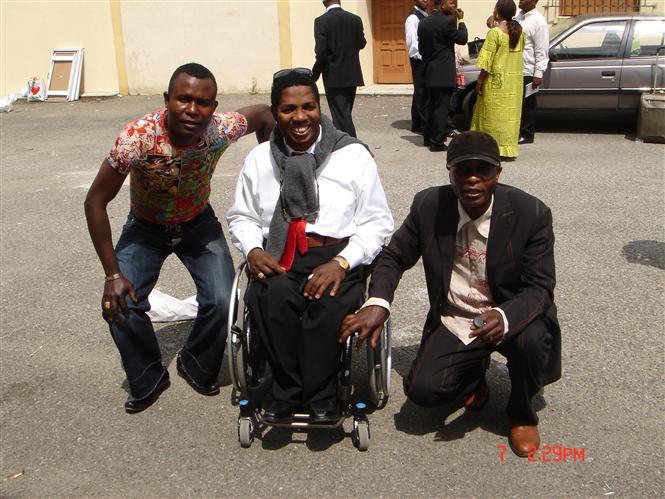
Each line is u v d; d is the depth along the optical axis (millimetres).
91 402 4184
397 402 4051
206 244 4066
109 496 3408
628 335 4621
